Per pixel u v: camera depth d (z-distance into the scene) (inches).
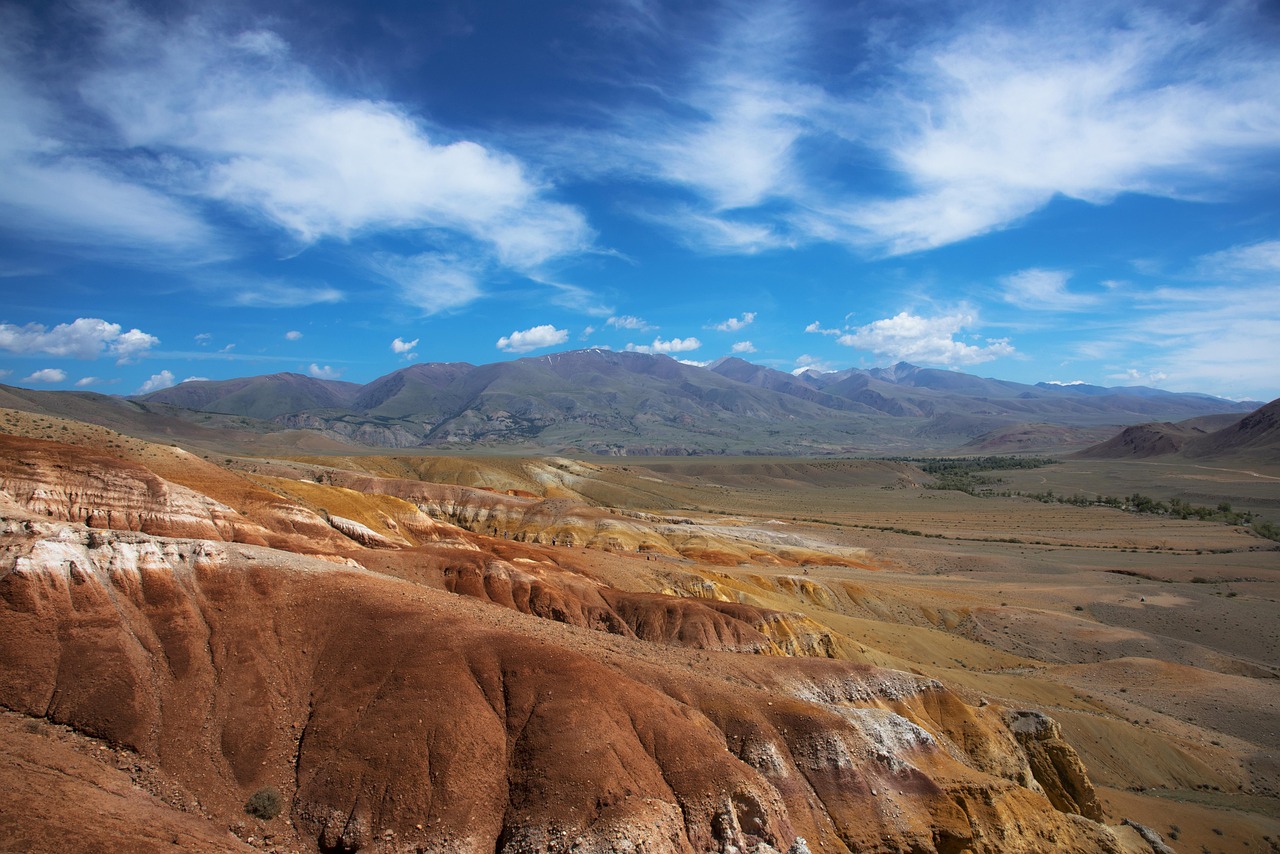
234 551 1838.1
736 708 1779.0
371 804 1332.4
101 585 1593.3
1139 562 6176.2
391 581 2033.7
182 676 1508.4
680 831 1393.9
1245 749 3009.4
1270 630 4394.7
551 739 1460.4
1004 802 1806.1
